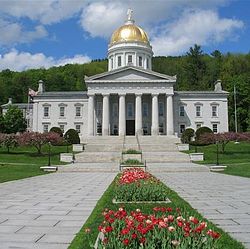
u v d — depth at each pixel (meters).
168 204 12.60
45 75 142.75
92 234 8.13
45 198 14.87
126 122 83.62
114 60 90.12
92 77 78.75
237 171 31.08
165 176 27.34
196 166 36.31
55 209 12.05
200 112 85.75
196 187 18.91
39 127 86.12
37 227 9.27
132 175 16.92
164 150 57.97
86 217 10.61
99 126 82.81
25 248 7.33
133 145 60.16
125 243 5.29
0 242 7.79
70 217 10.62
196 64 119.25
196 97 86.00
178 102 85.75
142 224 5.95
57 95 86.69
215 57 131.00
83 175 29.31
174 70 133.88
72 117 86.12
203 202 13.41
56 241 7.87
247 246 7.40
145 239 5.48
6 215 10.96
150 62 91.50
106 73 78.88
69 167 35.28
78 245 7.36
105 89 78.75
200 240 5.62
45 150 57.69
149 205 12.36
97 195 15.86
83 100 86.19
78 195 15.88
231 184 20.45
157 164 41.06
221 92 86.25
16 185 20.66
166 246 5.45
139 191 13.61
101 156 47.59
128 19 94.81
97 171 34.12
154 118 78.38
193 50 120.00
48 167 34.03
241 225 9.41
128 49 88.69
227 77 114.62
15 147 58.59
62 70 154.00
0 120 88.44
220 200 13.95
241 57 127.38
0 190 17.94
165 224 5.81
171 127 78.19
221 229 8.77
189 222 6.54
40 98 86.94
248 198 14.51
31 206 12.70
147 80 78.56
